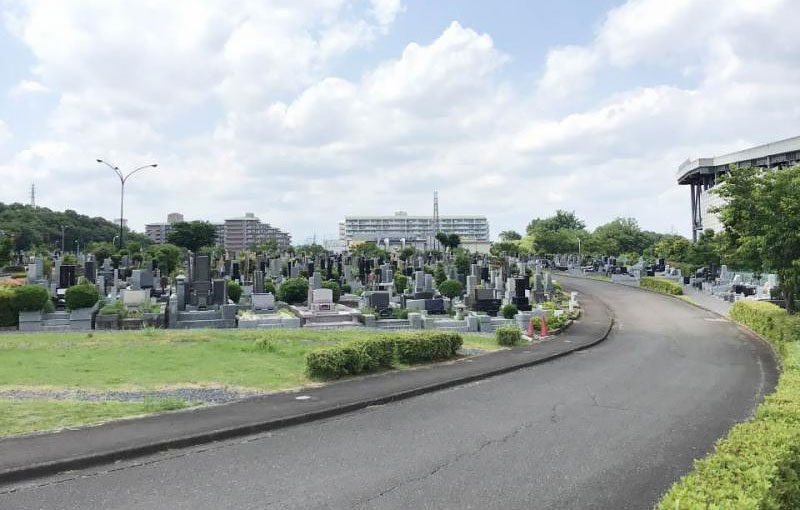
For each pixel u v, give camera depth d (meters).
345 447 8.57
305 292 28.61
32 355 15.12
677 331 25.62
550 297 37.41
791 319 20.59
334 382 12.91
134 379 12.50
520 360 16.69
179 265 50.94
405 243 145.50
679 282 46.88
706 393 13.08
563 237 92.06
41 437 8.24
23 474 7.02
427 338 16.03
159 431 8.69
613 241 85.69
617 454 8.49
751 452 6.08
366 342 14.58
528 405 11.56
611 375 15.22
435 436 9.23
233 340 17.47
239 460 7.90
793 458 6.15
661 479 7.48
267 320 22.92
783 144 67.50
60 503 6.36
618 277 57.50
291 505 6.43
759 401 12.32
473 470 7.68
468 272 44.94
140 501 6.46
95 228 112.81
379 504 6.50
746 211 21.14
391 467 7.72
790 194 20.03
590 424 10.16
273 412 10.03
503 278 38.47
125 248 63.34
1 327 21.05
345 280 38.81
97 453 7.64
